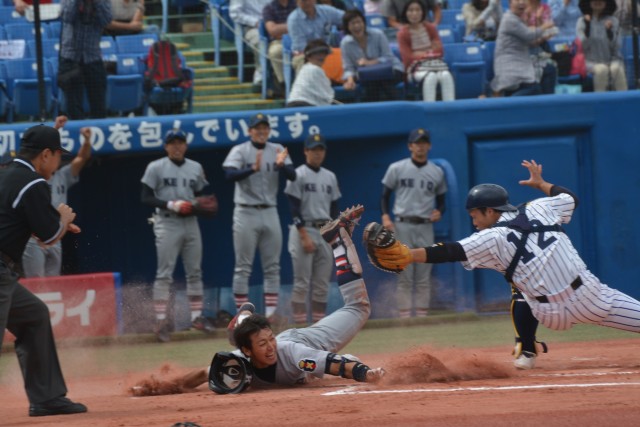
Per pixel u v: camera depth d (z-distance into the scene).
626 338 32.56
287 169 37.00
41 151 18.34
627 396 16.31
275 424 14.91
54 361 18.61
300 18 44.94
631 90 43.75
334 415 15.60
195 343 35.97
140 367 29.97
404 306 39.22
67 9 40.25
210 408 17.73
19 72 43.22
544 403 15.91
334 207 38.91
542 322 21.84
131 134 39.88
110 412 18.27
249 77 49.38
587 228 42.91
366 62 43.44
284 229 44.09
